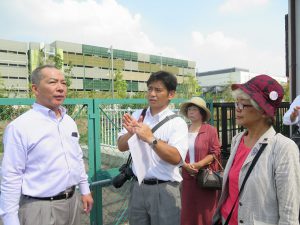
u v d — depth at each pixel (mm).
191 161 3363
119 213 3773
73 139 2277
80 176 2352
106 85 58281
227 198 1809
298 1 5062
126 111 3781
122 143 2502
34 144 2016
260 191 1545
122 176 2555
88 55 56938
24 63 51031
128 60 63312
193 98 3531
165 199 2346
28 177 2031
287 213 1463
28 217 2016
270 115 1582
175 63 72438
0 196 1996
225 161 4871
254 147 1633
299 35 5090
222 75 76875
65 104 2934
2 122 2578
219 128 5023
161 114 2422
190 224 3289
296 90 5168
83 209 2492
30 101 2645
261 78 1640
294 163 1493
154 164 2357
